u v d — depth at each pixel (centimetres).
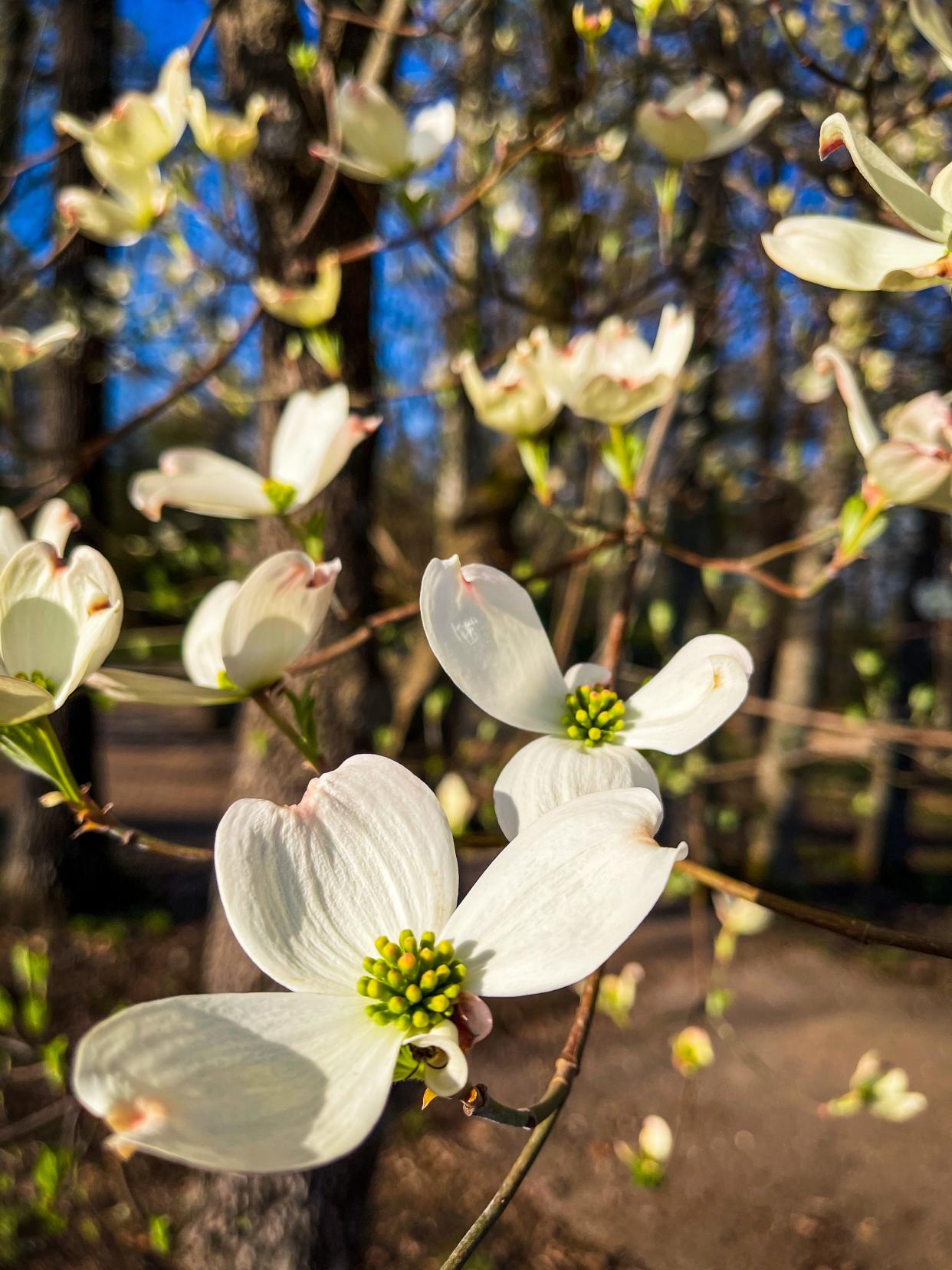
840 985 106
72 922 110
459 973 13
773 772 111
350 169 31
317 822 14
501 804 16
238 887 14
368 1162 51
